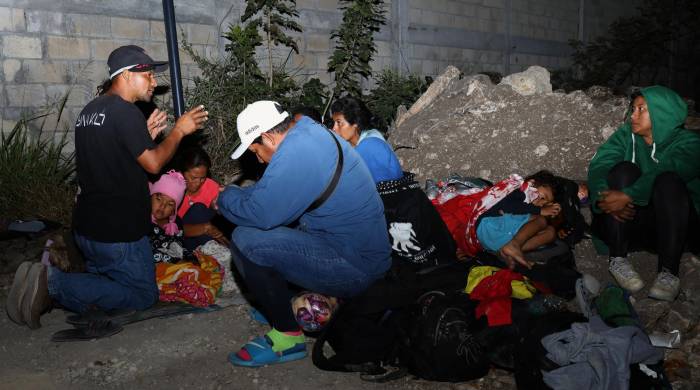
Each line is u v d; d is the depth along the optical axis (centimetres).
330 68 741
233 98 628
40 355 312
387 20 809
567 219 371
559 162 473
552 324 264
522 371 263
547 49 1109
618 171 340
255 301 377
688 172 320
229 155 595
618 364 239
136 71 334
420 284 301
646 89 331
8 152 498
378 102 753
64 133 546
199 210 404
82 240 338
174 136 329
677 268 319
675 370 278
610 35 1262
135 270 338
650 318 308
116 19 566
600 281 356
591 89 537
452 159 500
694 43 1376
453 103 544
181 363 303
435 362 276
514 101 516
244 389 279
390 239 334
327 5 738
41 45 527
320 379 287
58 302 342
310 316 290
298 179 268
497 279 292
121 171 323
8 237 426
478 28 952
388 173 365
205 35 636
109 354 312
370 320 288
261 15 680
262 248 281
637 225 344
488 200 361
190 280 370
